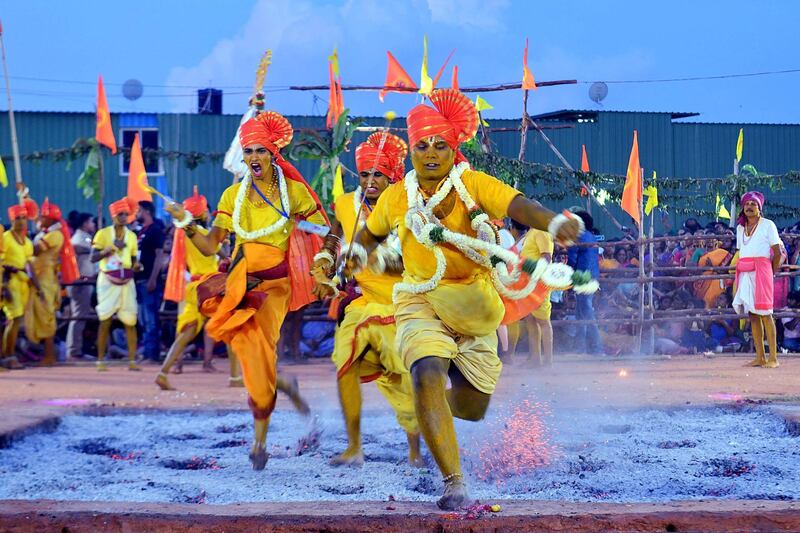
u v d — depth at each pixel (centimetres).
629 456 608
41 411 780
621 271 1483
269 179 609
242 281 588
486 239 450
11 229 1326
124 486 525
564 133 2670
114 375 1197
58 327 1488
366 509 420
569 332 1478
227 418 802
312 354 1463
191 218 594
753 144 2816
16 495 506
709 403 813
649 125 2741
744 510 410
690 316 1417
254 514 411
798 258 1499
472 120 461
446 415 427
